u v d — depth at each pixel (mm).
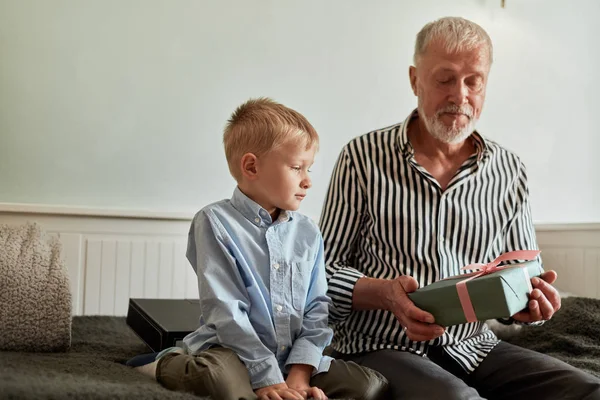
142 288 2504
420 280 1615
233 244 1390
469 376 1591
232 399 1210
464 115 1625
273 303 1390
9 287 1587
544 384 1458
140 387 1150
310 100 2775
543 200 3014
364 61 2850
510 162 1748
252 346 1304
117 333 1988
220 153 2656
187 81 2609
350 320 1624
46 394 1046
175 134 2598
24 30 2408
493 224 1690
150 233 2518
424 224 1642
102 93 2504
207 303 1351
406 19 2908
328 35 2797
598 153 3018
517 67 3006
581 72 3016
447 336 1580
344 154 1722
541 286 1465
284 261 1419
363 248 1689
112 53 2514
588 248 2689
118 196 2525
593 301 2148
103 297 2451
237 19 2670
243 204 1445
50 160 2445
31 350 1589
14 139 2400
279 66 2730
